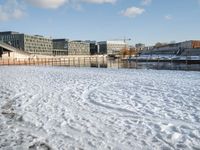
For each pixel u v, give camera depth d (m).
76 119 9.30
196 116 9.58
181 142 7.18
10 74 27.39
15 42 157.75
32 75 26.00
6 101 12.16
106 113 10.09
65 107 11.04
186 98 12.85
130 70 34.12
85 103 11.83
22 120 9.20
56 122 8.96
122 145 6.99
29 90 15.38
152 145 6.99
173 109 10.64
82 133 7.89
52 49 183.88
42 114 9.95
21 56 73.94
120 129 8.23
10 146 6.93
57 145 6.99
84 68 40.03
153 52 109.75
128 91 15.20
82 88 16.39
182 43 110.62
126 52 126.25
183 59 50.59
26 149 6.73
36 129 8.27
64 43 189.88
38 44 167.38
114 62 64.12
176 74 26.81
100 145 6.98
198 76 24.25
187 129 8.20
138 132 7.96
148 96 13.53
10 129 8.27
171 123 8.80
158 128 8.32
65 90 15.52
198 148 6.79
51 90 15.46
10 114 9.96
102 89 16.02
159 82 19.52
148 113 10.07
